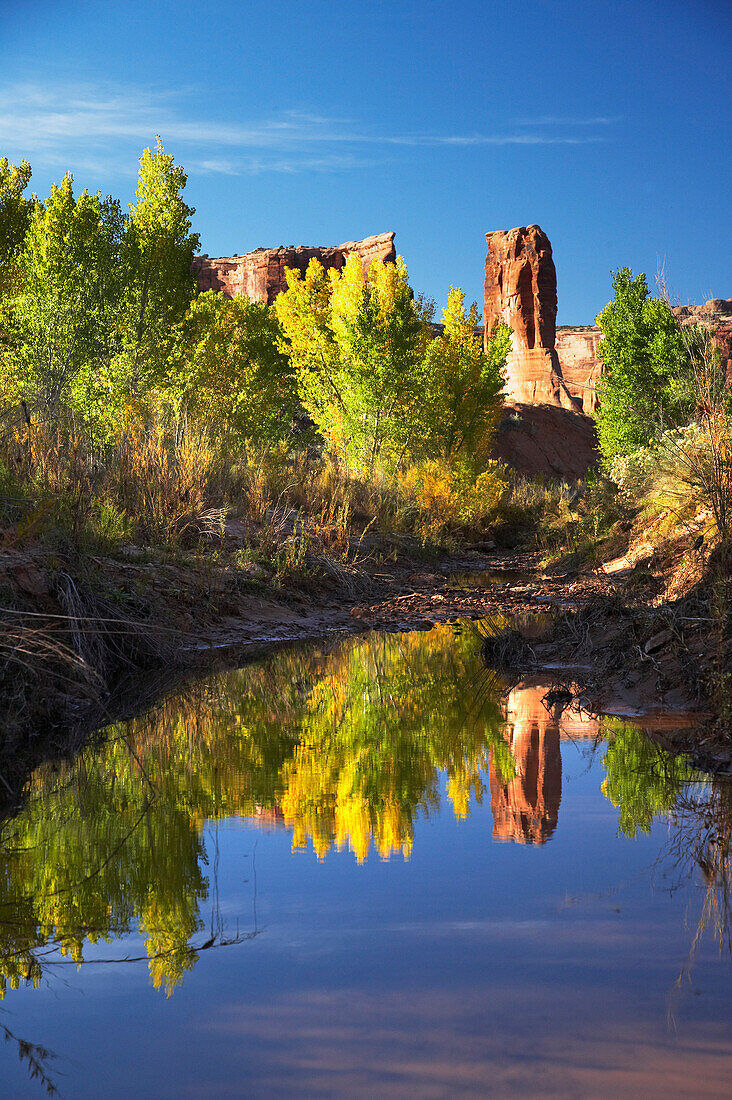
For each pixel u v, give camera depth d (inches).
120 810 151.2
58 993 88.3
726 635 222.7
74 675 247.9
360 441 1055.6
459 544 879.7
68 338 772.0
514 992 85.0
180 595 363.3
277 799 155.9
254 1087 68.9
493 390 1320.1
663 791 157.5
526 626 404.5
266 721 224.7
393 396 1067.9
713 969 89.3
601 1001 82.7
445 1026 78.2
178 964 93.4
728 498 257.4
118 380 768.3
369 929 100.6
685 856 124.0
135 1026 80.4
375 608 472.1
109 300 840.3
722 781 162.9
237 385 1071.0
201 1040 77.5
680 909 105.0
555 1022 79.0
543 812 145.7
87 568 295.0
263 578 438.9
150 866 124.0
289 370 1480.1
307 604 449.4
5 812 151.2
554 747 191.8
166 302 897.5
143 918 107.7
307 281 1231.5
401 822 141.8
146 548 381.4
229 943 97.9
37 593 258.8
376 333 1051.9
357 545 621.3
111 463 440.1
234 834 137.2
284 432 1418.6
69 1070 72.5
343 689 268.4
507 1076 69.6
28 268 844.6
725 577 242.8
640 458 690.8
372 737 204.2
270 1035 77.9
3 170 990.4
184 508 447.2
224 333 1077.1
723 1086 67.8
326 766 178.9
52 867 125.0
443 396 1244.5
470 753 188.2
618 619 308.7
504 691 262.8
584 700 245.0
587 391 3494.1
